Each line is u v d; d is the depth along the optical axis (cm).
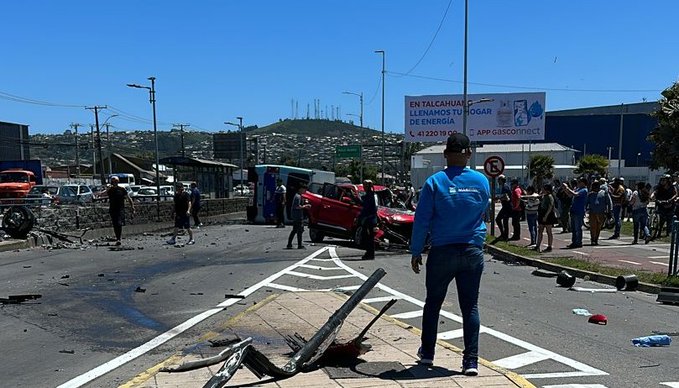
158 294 1027
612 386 551
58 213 2048
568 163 7656
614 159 9456
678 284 1066
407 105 4178
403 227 1834
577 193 1731
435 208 524
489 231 2388
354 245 1880
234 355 475
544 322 824
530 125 4081
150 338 729
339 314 590
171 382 515
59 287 1091
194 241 2000
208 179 3900
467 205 520
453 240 520
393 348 626
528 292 1080
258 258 1554
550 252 1619
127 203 2386
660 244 1798
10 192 3744
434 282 533
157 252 1672
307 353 541
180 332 759
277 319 792
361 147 6041
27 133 7906
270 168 3044
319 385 500
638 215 1825
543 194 1644
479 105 4103
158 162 4028
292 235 1794
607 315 877
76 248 1761
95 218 2225
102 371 598
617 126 9512
